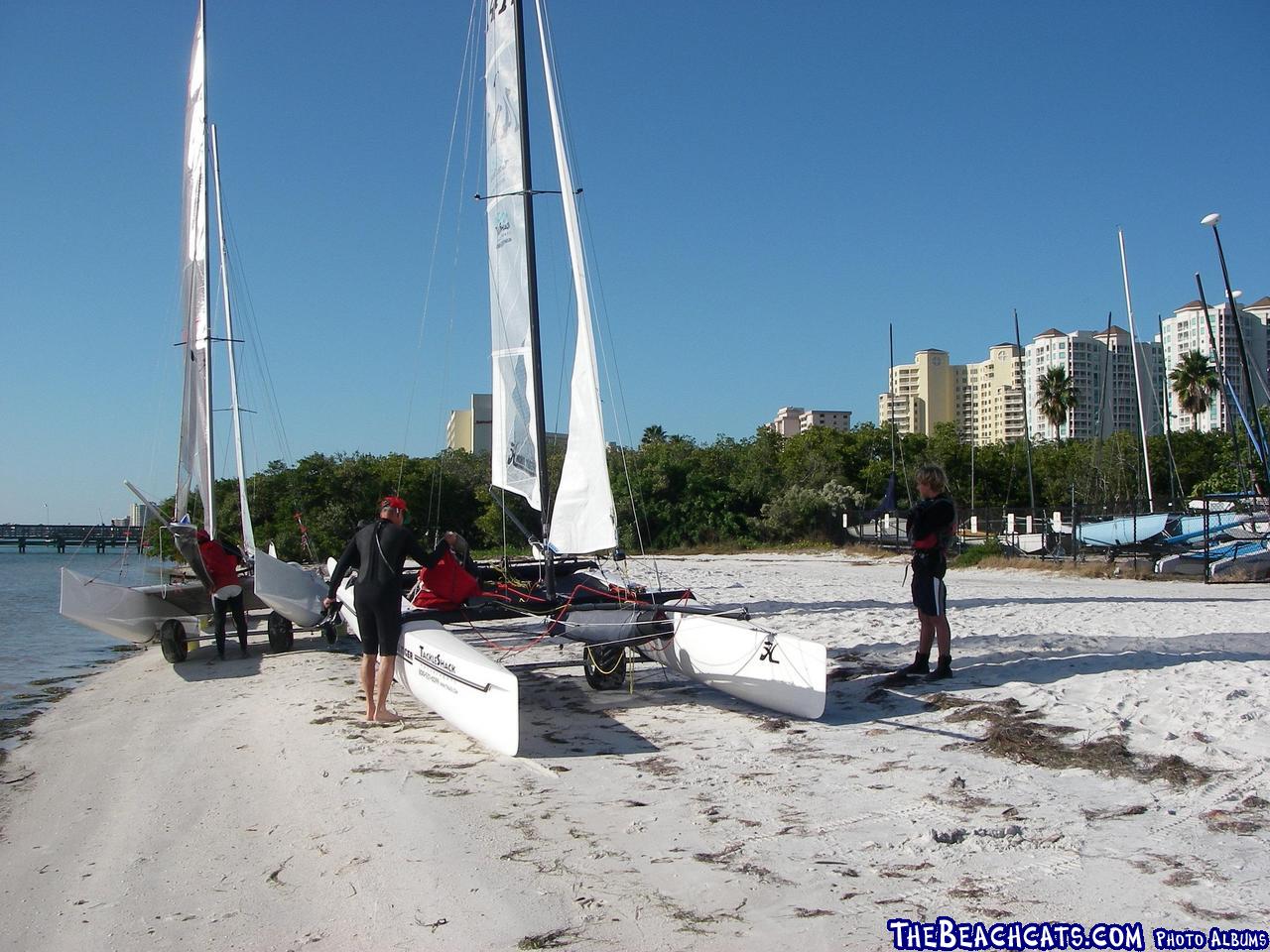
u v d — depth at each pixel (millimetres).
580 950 3215
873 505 41062
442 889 3783
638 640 7203
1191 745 5164
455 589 7176
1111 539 22969
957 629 9797
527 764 5508
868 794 4711
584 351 7672
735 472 42375
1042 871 3703
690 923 3383
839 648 8828
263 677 9219
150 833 4758
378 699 6637
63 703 8898
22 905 3959
